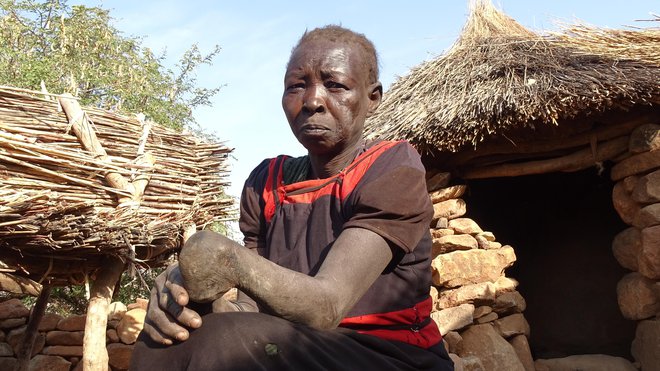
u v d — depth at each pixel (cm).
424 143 607
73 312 1078
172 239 464
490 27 742
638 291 579
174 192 477
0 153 390
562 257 805
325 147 188
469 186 758
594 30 657
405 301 179
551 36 675
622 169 603
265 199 202
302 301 142
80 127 448
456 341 597
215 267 136
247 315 143
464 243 620
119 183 434
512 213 849
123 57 1325
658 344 566
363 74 192
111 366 680
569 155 635
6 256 420
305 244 182
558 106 564
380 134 630
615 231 778
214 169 525
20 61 1104
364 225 164
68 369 691
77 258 440
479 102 585
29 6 1268
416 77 698
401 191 170
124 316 691
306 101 185
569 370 603
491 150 645
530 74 610
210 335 138
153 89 1327
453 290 611
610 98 556
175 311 141
